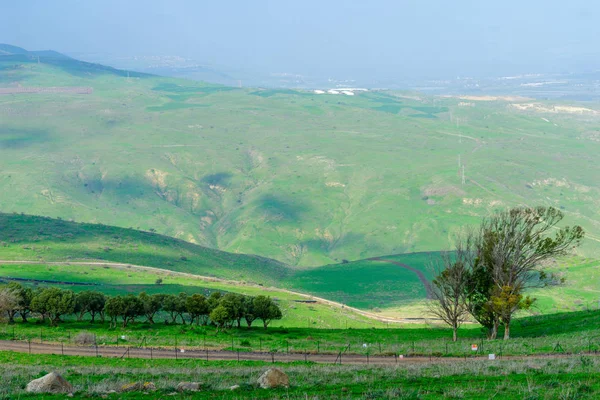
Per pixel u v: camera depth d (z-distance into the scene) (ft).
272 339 287.69
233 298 343.46
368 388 136.26
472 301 285.43
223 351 238.48
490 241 278.46
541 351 205.77
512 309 268.41
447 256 286.87
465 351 220.84
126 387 139.54
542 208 279.90
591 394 115.75
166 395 133.18
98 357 221.87
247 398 128.88
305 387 139.85
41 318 383.86
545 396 116.06
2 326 333.62
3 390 137.80
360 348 242.78
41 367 192.34
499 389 126.00
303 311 652.48
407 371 159.94
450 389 128.67
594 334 236.43
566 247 275.80
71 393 134.21
